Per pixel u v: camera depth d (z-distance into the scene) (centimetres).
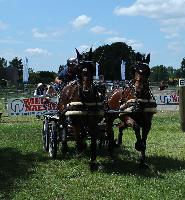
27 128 2239
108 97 1373
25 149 1576
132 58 1244
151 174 1121
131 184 1018
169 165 1247
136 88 1188
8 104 2566
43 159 1373
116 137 1853
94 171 1162
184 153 1460
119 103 1281
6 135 1962
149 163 1277
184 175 1106
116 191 958
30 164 1293
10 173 1172
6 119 2747
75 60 1381
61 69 1484
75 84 1212
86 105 1147
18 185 1027
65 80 1425
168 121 2495
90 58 1173
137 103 1183
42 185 1026
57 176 1122
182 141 1744
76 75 1238
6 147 1620
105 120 1377
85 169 1189
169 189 968
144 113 1196
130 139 1802
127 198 903
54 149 1359
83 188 991
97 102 1158
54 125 1361
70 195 934
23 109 2577
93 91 1159
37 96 2614
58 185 1022
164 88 3719
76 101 1161
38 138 1856
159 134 1962
